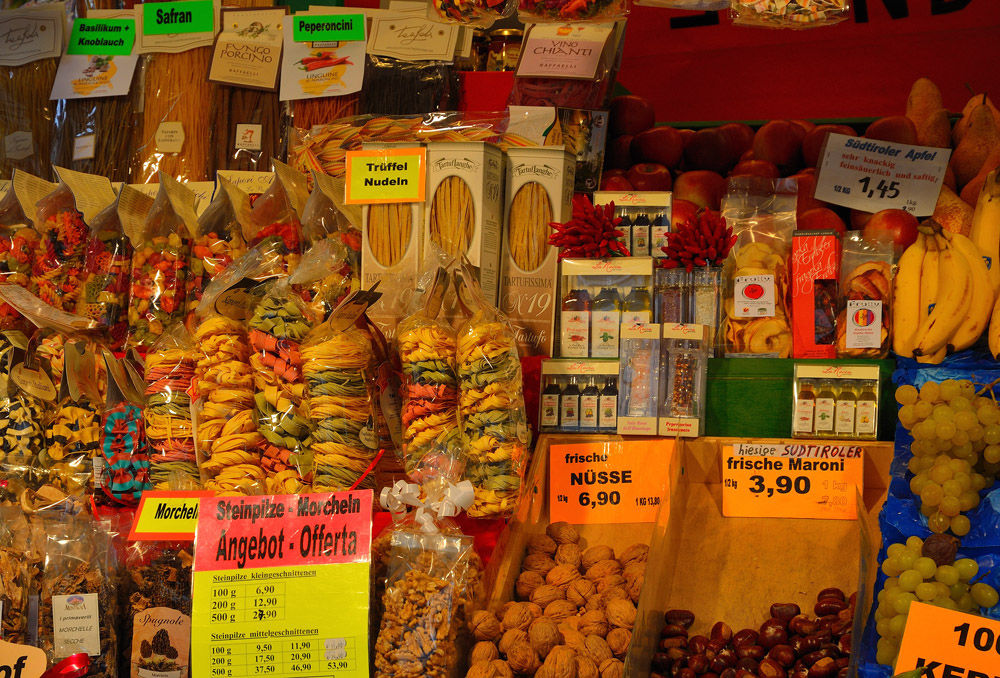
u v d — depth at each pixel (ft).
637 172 8.54
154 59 8.84
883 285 6.25
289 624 4.76
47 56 8.96
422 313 5.64
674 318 6.54
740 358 6.36
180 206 7.08
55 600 5.13
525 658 4.78
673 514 5.49
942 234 6.35
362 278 6.54
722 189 8.32
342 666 4.70
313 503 4.95
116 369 6.08
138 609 5.23
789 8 6.50
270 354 5.51
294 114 8.42
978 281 6.01
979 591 4.34
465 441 5.38
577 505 6.17
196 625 4.80
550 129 7.19
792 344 6.40
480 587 5.08
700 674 4.97
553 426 6.33
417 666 4.63
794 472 6.03
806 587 5.63
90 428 6.17
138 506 5.50
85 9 9.19
